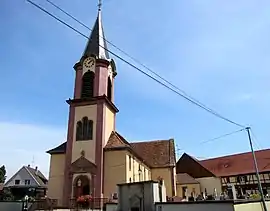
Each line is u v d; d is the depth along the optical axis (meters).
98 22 39.94
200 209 17.28
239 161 57.44
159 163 47.00
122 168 31.75
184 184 53.34
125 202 20.23
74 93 36.00
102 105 34.25
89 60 36.69
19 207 26.48
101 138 32.94
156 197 19.05
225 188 54.47
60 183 33.19
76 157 32.94
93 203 28.61
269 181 50.47
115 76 39.69
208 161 63.38
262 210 22.03
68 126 34.44
